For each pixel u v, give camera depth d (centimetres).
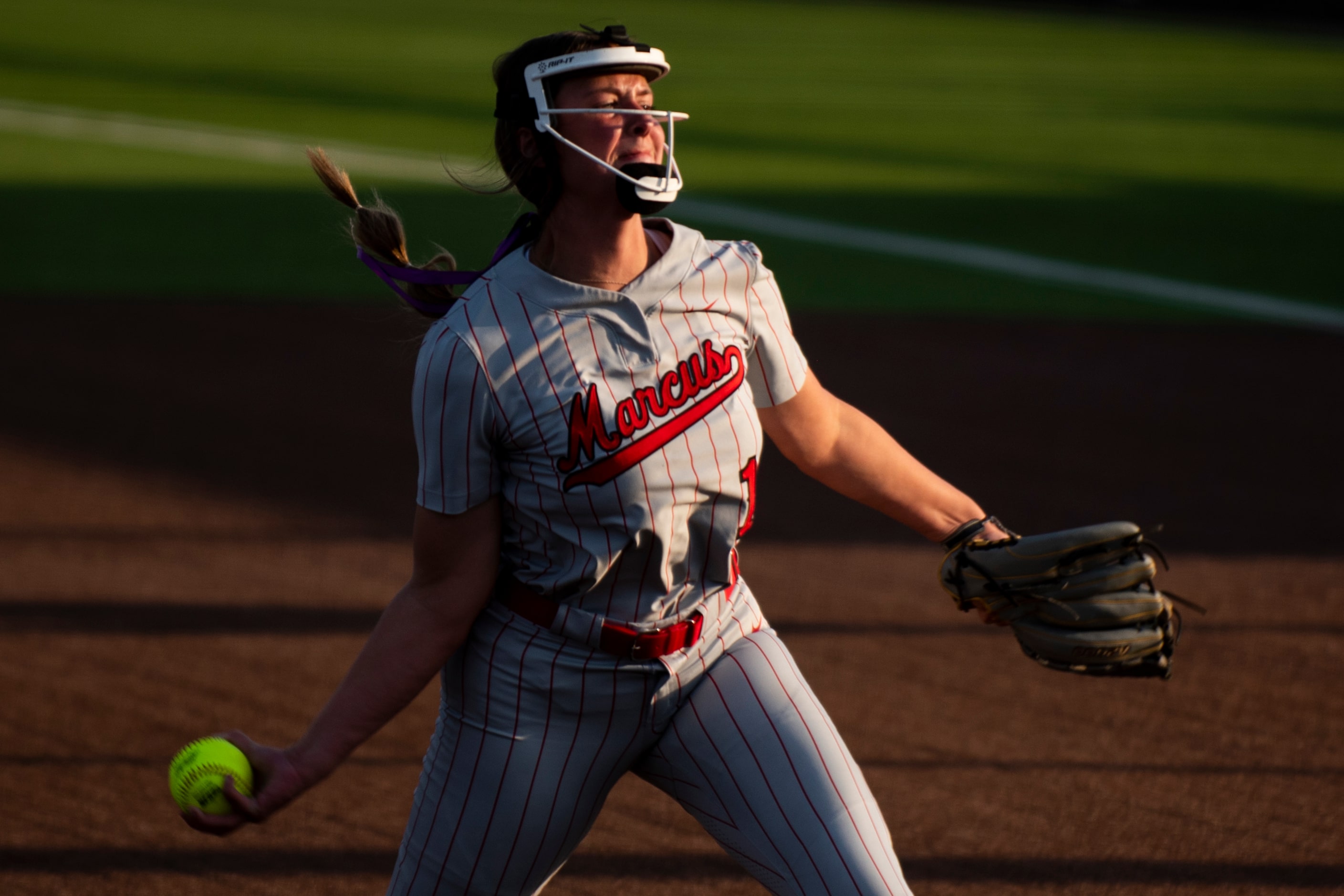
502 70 779
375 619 1845
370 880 1258
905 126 7306
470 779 844
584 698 822
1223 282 4159
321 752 812
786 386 852
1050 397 2991
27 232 4334
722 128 6994
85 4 11750
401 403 2861
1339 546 2173
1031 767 1477
